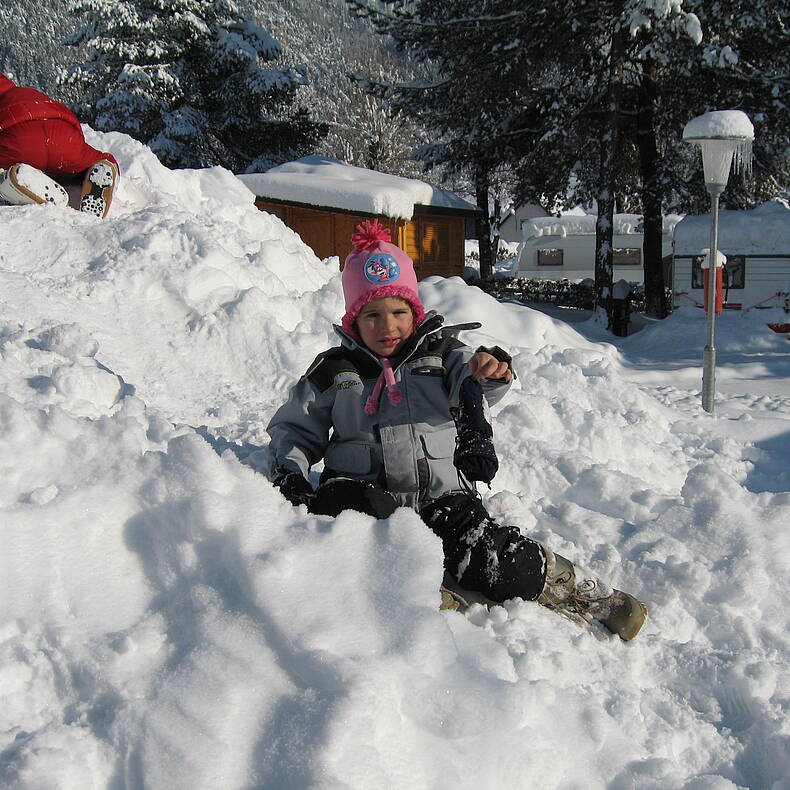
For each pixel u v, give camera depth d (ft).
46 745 5.55
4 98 23.57
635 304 86.28
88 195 22.72
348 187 63.21
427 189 71.36
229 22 101.96
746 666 8.13
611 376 20.18
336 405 8.61
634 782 6.46
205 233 20.33
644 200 74.95
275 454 8.70
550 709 6.71
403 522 7.35
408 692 6.09
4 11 269.23
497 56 67.87
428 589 6.82
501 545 8.21
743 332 48.55
